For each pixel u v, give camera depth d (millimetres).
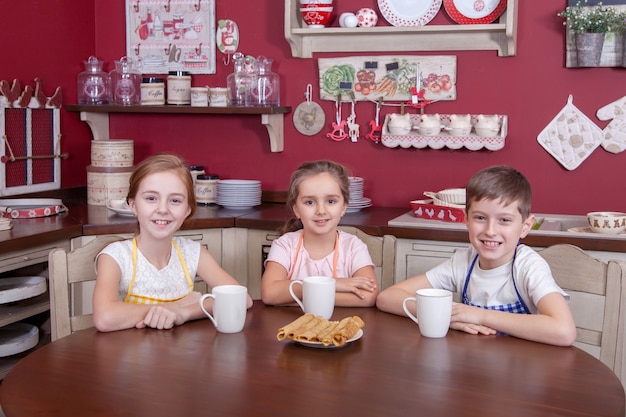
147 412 1183
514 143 3141
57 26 3387
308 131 3414
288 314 1830
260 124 3486
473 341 1601
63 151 3461
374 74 3283
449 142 3102
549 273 1785
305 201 2041
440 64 3188
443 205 2848
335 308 1904
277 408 1202
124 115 3664
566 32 3012
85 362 1431
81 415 1171
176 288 1986
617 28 2881
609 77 2988
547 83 3072
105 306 1693
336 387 1301
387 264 2111
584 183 3066
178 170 1857
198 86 3553
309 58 3377
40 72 3299
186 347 1533
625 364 2508
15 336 2572
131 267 1907
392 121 3172
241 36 3471
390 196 3338
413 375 1370
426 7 3172
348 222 2869
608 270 1798
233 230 2988
